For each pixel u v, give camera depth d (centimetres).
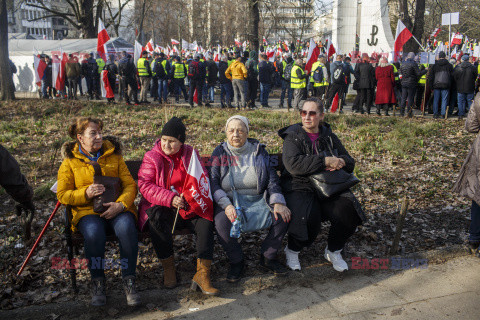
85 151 355
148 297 340
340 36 1811
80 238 347
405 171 683
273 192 376
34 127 977
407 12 1662
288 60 1457
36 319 315
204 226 350
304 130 401
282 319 319
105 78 1425
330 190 367
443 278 377
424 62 1338
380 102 1205
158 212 346
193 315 323
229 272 365
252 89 1412
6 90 1407
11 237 444
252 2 1905
